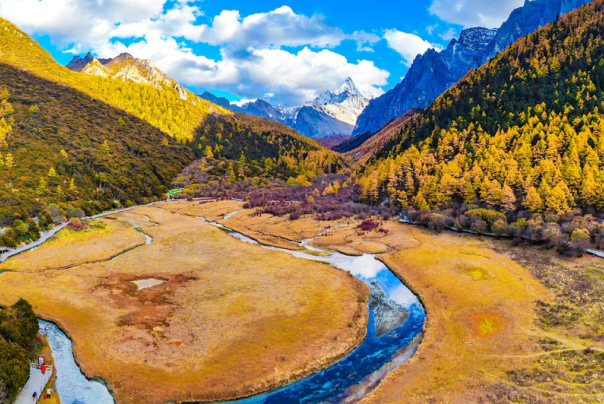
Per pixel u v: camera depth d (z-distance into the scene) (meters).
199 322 61.09
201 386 46.09
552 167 113.94
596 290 63.97
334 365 51.91
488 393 42.88
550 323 57.50
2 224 104.69
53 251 97.25
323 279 80.50
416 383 46.12
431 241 104.81
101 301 68.19
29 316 54.53
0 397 38.53
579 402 39.25
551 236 86.25
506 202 109.31
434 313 65.12
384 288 77.94
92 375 47.50
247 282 78.88
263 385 46.97
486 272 78.38
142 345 54.06
